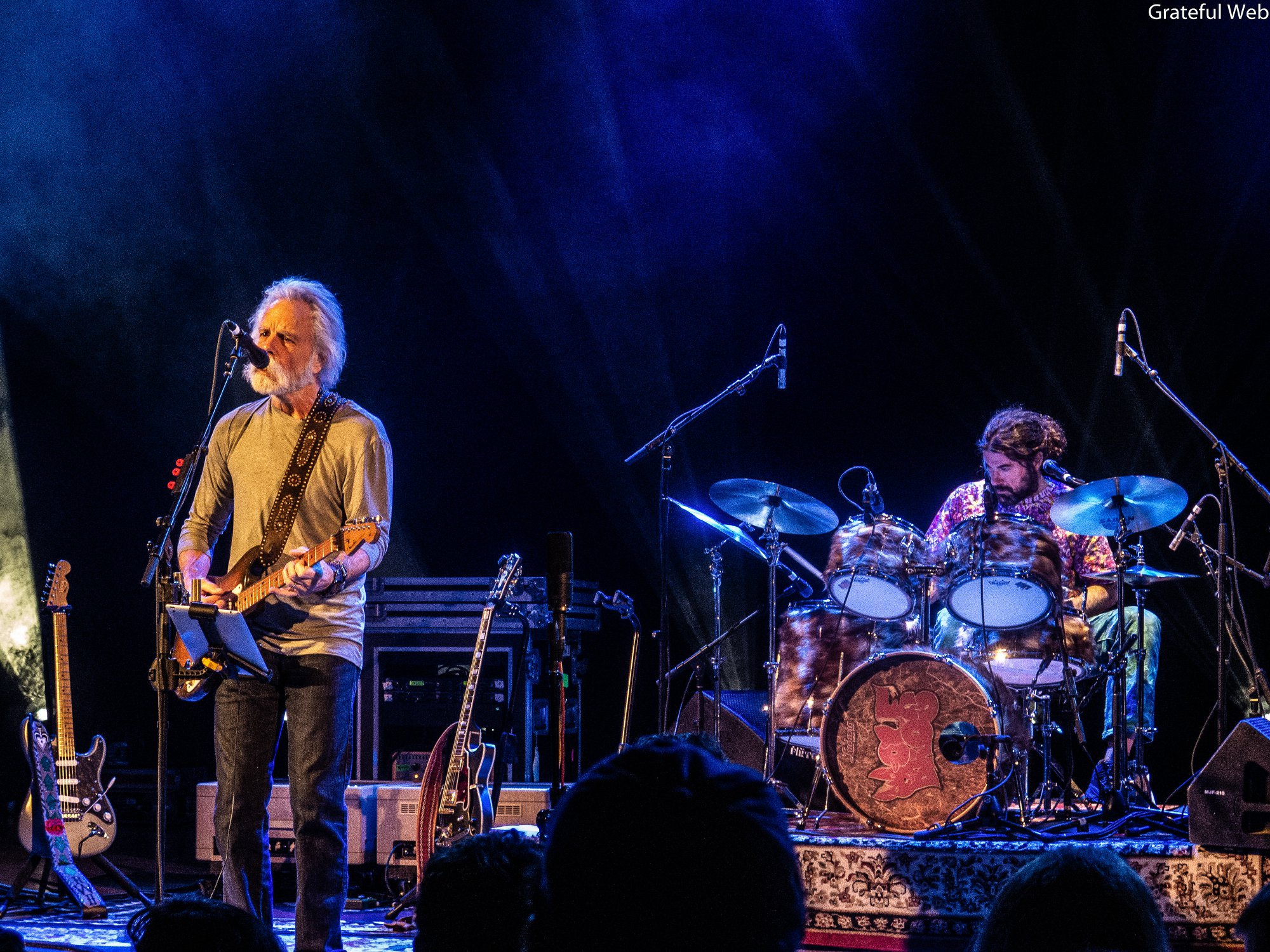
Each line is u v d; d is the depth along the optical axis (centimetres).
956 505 664
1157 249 834
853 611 571
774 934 112
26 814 568
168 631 429
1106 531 551
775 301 920
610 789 116
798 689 576
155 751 976
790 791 649
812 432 912
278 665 421
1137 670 656
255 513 439
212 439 456
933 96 871
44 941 488
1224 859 450
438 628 767
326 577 410
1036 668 536
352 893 612
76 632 984
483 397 975
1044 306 862
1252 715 779
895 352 895
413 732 775
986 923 185
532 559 967
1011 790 561
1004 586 510
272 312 444
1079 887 178
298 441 441
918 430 889
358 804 604
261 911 418
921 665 521
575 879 113
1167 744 846
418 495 980
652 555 951
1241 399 819
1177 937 452
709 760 120
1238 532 822
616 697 949
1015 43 847
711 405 631
